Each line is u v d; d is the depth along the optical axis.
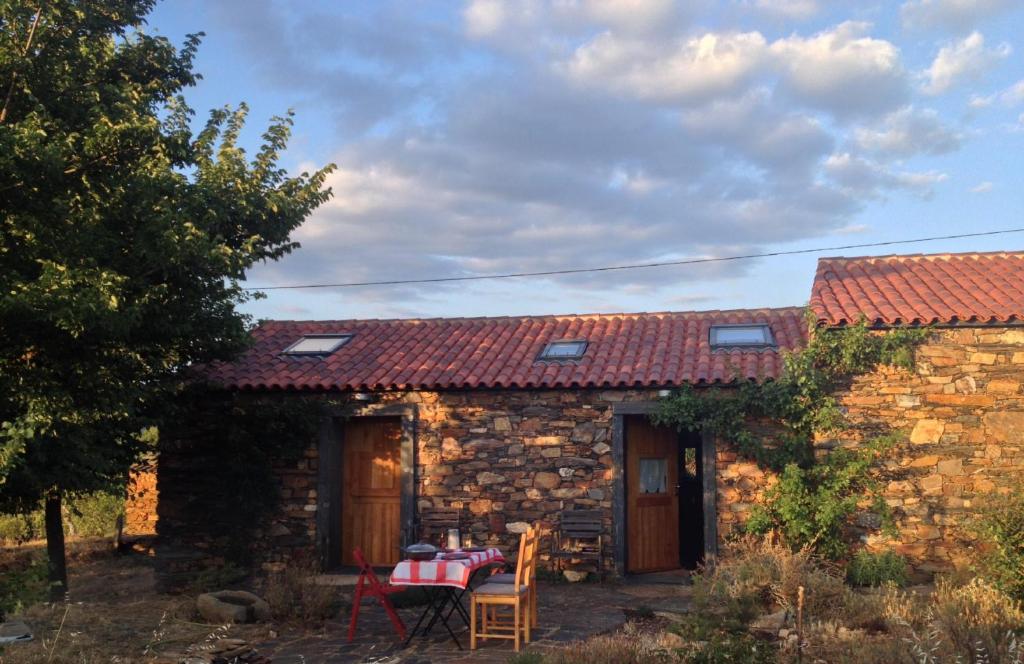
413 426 13.05
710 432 12.01
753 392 11.75
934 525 11.28
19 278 8.51
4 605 8.26
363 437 13.84
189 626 9.53
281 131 11.15
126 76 10.68
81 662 7.93
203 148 10.95
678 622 8.27
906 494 11.41
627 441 12.77
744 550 10.18
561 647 8.46
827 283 13.32
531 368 13.03
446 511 12.85
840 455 11.41
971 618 7.64
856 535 11.45
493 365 13.25
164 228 9.28
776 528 11.52
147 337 10.46
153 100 11.02
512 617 9.91
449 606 10.66
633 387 12.33
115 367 9.85
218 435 13.42
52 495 10.07
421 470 13.01
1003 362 11.36
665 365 12.62
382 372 13.34
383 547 13.57
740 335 13.54
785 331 13.54
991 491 11.12
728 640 7.33
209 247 9.52
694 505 13.30
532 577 9.29
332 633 9.45
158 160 9.70
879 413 11.59
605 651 7.44
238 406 13.42
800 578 9.07
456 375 12.97
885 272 13.59
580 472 12.48
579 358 13.23
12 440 7.59
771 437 11.90
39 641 8.54
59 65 9.52
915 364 11.55
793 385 11.64
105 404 9.62
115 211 9.48
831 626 8.10
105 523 18.08
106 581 13.93
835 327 11.70
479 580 12.26
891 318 11.53
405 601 10.73
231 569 12.57
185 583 12.92
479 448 12.86
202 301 11.01
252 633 9.40
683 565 13.24
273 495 13.25
